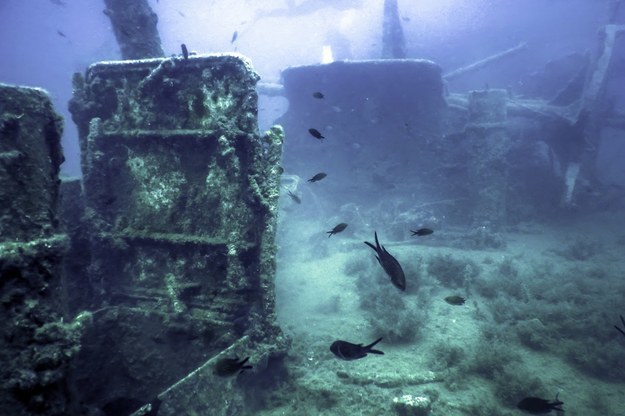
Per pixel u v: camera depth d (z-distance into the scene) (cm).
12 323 268
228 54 639
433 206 1374
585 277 909
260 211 579
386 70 1395
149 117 683
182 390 410
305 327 746
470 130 1295
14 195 303
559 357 612
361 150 1484
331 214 1454
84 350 545
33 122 332
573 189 1545
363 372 582
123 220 661
